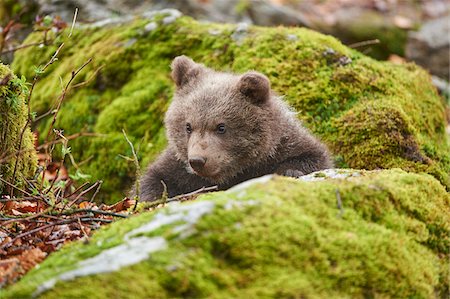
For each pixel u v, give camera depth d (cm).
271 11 2473
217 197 721
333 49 1527
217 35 1609
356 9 3095
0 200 897
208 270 624
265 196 698
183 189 1219
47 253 768
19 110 993
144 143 1516
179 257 629
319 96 1441
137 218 724
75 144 1563
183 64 1224
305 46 1527
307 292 631
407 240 741
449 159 1407
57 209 882
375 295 676
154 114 1550
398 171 893
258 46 1545
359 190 753
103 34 1719
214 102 1130
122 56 1642
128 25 1714
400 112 1384
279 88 1464
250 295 617
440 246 781
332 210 719
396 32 2812
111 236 705
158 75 1600
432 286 730
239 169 1152
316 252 662
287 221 670
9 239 797
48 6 2005
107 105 1597
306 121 1414
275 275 636
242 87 1136
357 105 1420
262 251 645
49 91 1652
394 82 1485
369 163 1329
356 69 1485
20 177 1001
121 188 1502
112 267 625
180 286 611
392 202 766
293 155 1184
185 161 1178
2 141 967
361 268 677
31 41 1780
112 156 1520
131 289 607
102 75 1633
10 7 1995
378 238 707
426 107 1523
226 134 1119
